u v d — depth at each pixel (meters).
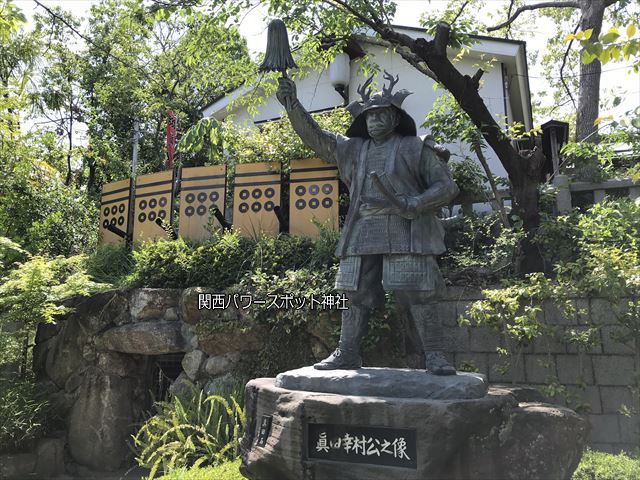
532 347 5.42
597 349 5.20
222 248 6.90
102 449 6.46
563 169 7.93
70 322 7.12
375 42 9.46
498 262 6.18
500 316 5.19
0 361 6.66
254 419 3.88
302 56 8.61
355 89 10.91
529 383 5.38
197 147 8.20
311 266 6.39
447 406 3.06
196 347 6.41
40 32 10.25
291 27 7.78
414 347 5.68
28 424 6.23
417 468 3.05
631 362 5.07
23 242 9.07
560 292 5.16
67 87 15.67
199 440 5.31
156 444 5.58
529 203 6.65
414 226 3.72
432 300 3.78
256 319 6.00
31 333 7.71
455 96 6.68
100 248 8.85
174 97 16.33
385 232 3.75
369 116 3.95
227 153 10.27
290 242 6.88
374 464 3.17
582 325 5.29
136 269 7.37
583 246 5.86
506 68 10.45
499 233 6.85
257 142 8.55
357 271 3.86
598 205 6.06
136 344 6.48
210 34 7.83
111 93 15.48
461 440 3.04
